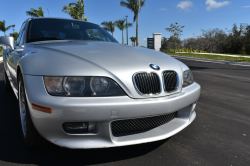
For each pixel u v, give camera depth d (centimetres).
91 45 209
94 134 152
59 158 167
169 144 196
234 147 192
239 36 2256
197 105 322
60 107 139
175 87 182
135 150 183
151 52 216
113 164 161
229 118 267
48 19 290
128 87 155
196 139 207
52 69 152
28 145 178
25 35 260
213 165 162
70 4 2150
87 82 149
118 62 168
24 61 176
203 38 2553
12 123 239
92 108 142
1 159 164
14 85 283
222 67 847
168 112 168
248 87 455
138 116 155
